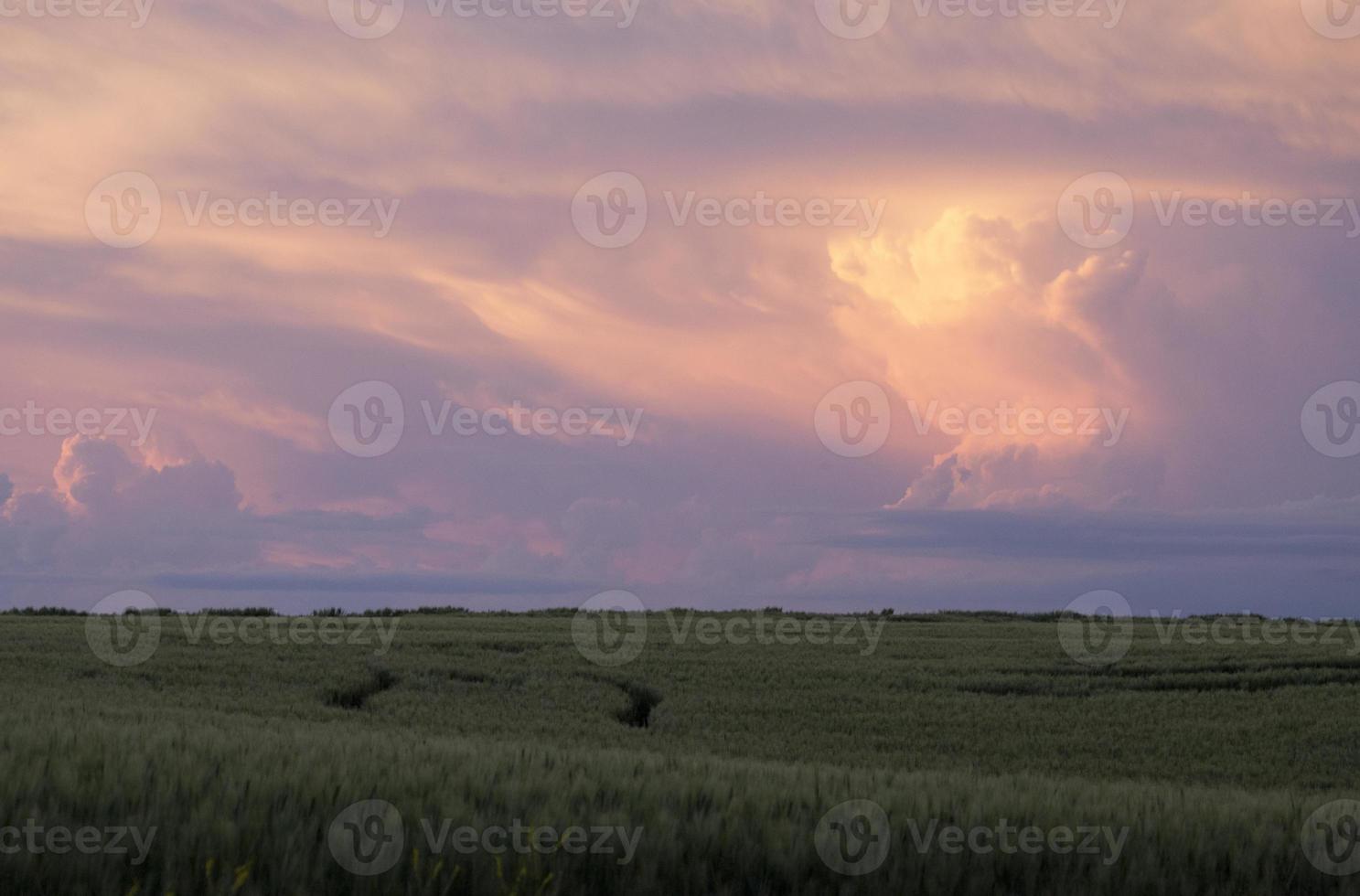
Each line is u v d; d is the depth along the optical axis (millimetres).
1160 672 37875
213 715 21875
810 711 30984
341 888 7465
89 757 10062
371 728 22562
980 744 26984
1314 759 26297
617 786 10578
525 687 34281
